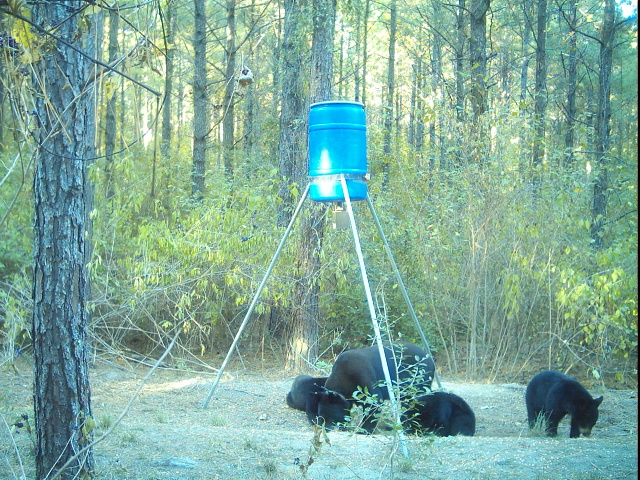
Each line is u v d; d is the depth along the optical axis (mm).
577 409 7973
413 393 6660
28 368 11469
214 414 9039
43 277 4977
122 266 13297
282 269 12727
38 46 4172
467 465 6012
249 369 13336
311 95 12328
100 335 13578
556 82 23922
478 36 16141
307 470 5688
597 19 23109
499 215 12211
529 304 12656
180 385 11047
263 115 22922
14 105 4180
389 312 13805
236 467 5891
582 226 11773
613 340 11992
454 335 13273
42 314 4992
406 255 13539
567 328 12367
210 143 25984
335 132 8555
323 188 8633
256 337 14984
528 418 8719
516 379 12359
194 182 17844
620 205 14867
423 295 13070
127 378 11820
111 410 9008
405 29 30719
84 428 4867
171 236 12570
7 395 7887
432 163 14680
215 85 26672
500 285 12617
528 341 13047
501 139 12641
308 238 12438
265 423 8648
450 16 28109
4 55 4117
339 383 8727
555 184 12453
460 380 12320
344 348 14078
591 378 12602
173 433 7086
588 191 12859
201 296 13031
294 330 12734
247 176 15797
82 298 5125
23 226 12969
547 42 23359
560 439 7250
